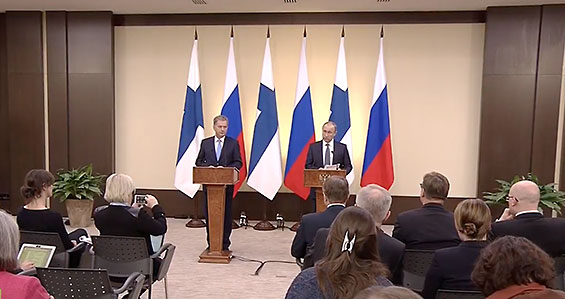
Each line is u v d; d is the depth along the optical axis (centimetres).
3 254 170
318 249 229
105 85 698
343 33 660
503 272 139
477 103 669
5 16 702
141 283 271
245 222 676
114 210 328
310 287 154
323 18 681
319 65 690
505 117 644
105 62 695
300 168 650
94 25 692
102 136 703
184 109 674
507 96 641
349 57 687
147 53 713
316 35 688
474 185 676
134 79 716
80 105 702
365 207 254
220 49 705
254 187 652
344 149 568
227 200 520
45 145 707
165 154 719
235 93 659
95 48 694
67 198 650
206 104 711
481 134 651
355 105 689
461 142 676
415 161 686
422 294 231
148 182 724
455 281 219
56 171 705
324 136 560
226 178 473
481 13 656
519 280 138
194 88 670
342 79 655
